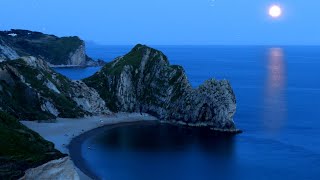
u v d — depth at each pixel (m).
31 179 80.62
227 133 168.62
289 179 112.44
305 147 144.50
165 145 149.12
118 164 124.62
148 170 119.75
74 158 128.62
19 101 176.12
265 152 138.88
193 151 141.12
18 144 94.06
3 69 180.25
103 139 155.62
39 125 164.25
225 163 126.94
